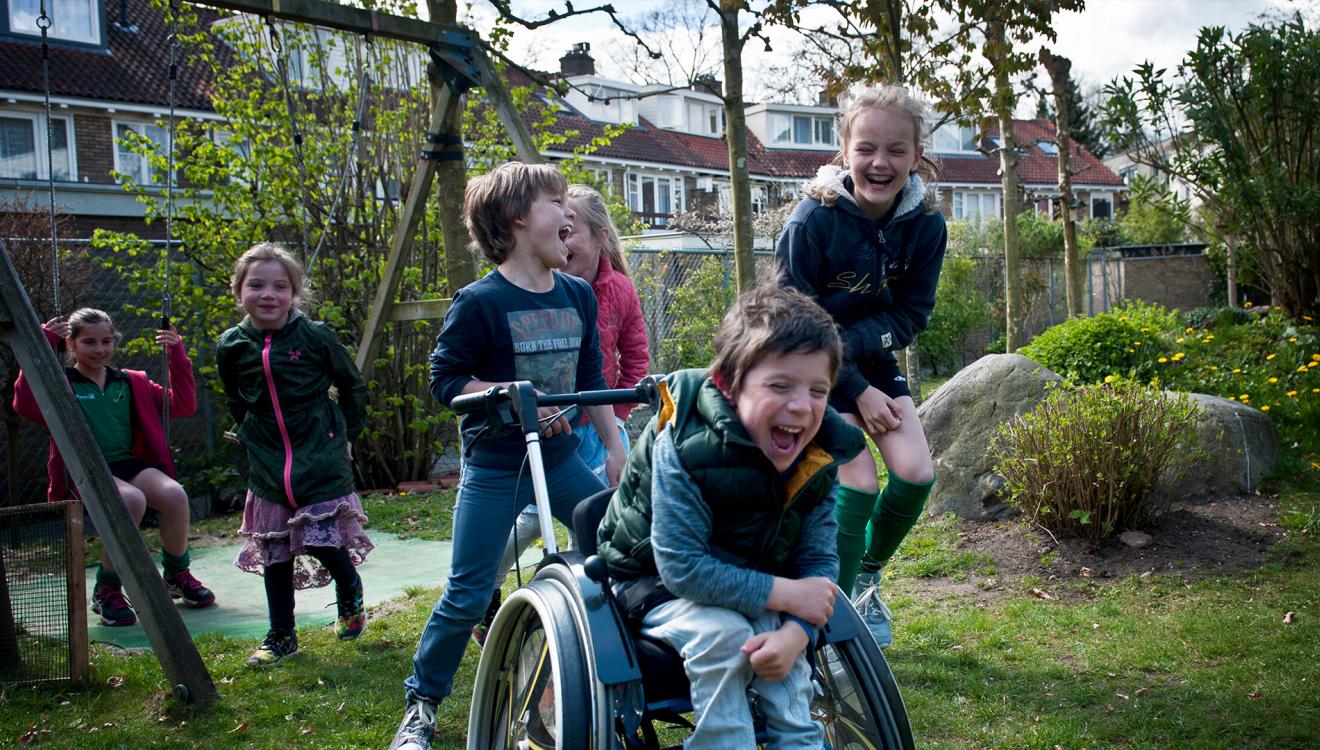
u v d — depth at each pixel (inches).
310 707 161.0
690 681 91.9
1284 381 331.0
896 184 139.0
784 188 1185.4
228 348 185.8
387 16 251.0
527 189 134.6
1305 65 387.9
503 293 135.2
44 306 360.5
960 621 186.2
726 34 319.3
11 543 172.9
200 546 302.2
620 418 185.6
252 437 185.6
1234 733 137.1
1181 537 218.8
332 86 396.2
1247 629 171.9
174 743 149.0
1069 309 582.6
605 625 95.3
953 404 256.5
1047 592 201.9
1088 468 217.0
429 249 398.9
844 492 142.3
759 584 90.7
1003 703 150.7
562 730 91.6
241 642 195.8
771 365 88.4
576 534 111.5
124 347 376.2
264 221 381.7
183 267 373.7
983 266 860.0
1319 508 227.0
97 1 761.0
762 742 95.4
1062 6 349.1
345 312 394.0
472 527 132.4
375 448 391.5
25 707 164.1
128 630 210.5
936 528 242.4
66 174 732.0
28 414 220.8
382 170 395.5
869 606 159.9
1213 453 246.5
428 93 400.5
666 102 1512.1
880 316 148.3
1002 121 507.8
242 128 386.9
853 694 102.3
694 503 91.7
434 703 135.0
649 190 1290.6
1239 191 401.7
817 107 1593.3
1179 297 958.4
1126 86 392.5
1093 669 161.9
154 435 227.8
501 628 112.7
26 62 721.6
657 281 592.7
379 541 295.0
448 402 133.3
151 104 744.3
